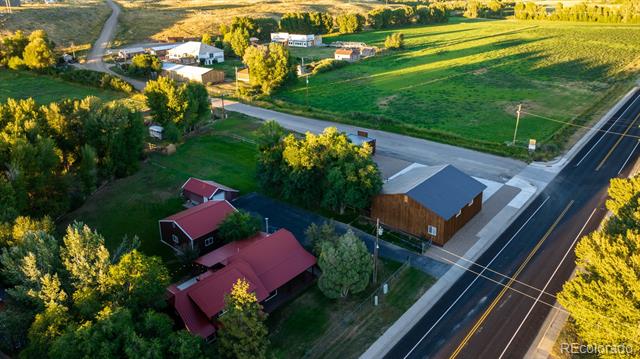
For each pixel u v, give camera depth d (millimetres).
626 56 134875
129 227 54719
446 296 42156
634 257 29531
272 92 111125
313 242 47219
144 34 178500
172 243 50844
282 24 187750
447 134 79750
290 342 37312
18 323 31828
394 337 37688
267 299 42031
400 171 67062
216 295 38094
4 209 42688
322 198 56156
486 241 50312
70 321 30578
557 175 65062
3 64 132625
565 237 50469
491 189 61469
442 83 114062
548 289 42625
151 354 27953
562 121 85625
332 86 116062
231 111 97625
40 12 180250
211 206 52312
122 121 64375
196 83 86438
